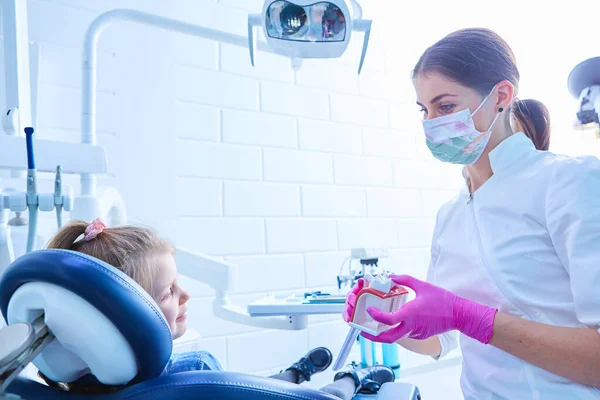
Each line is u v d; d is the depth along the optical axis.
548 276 0.81
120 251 0.76
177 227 1.72
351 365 1.75
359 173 2.17
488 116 0.91
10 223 1.00
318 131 2.07
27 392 0.56
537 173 0.85
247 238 1.86
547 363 0.73
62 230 0.82
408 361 2.16
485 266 0.87
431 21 2.46
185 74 1.78
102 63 1.61
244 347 1.80
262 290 1.87
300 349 1.93
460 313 0.79
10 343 0.46
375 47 2.27
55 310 0.52
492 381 0.87
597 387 0.72
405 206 2.29
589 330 0.71
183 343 1.23
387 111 2.28
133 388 0.55
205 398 0.55
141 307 0.53
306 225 2.00
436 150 0.97
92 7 1.61
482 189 0.93
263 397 0.56
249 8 1.94
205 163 1.79
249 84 1.92
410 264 2.27
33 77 1.46
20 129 1.13
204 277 1.34
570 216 0.74
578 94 1.31
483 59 0.89
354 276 1.63
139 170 1.66
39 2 1.52
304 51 1.14
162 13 1.74
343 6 1.08
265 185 1.92
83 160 1.09
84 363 0.59
